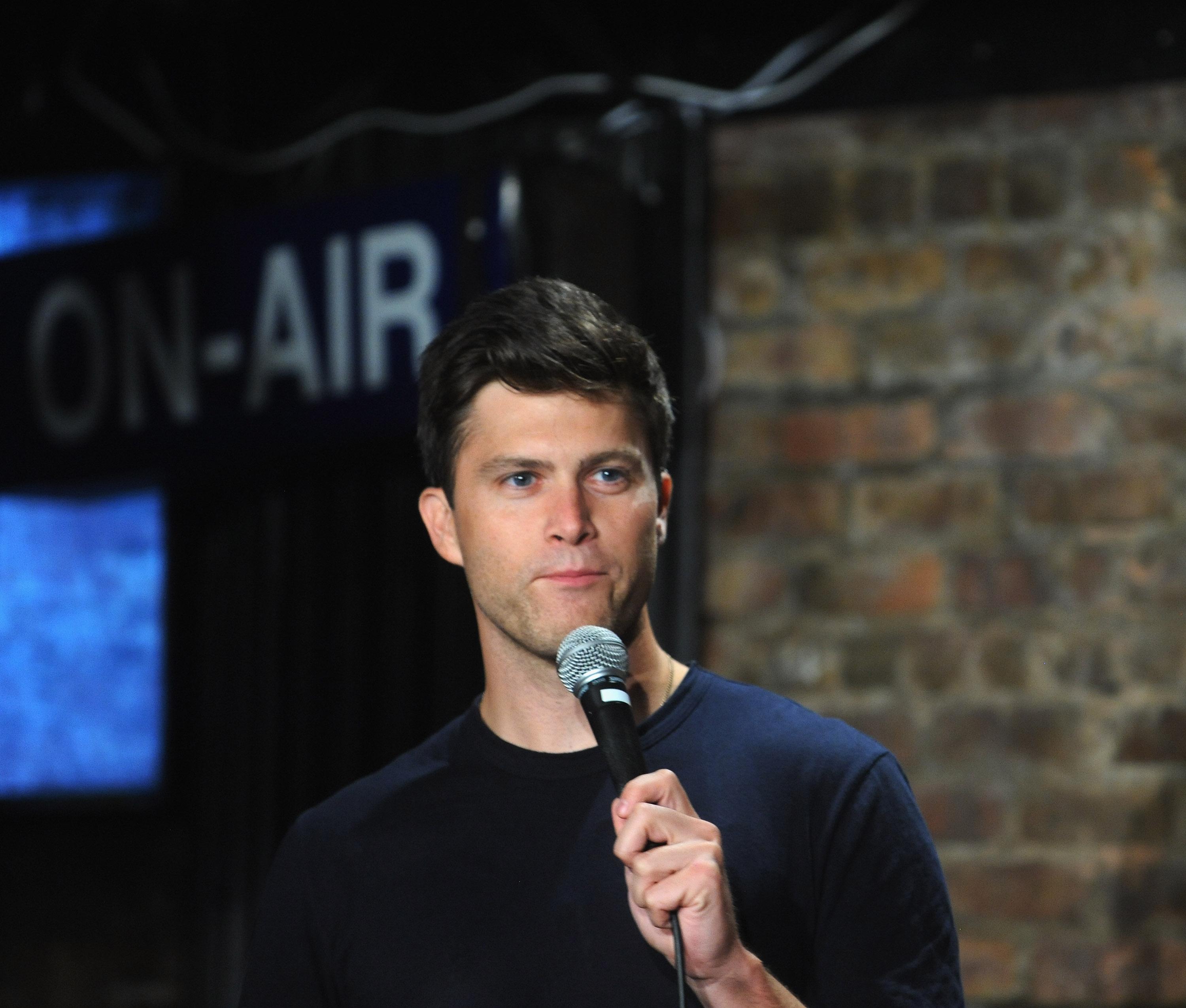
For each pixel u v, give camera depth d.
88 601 9.81
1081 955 7.95
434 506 4.35
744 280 8.79
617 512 3.95
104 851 9.54
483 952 3.89
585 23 9.19
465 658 8.97
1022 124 8.49
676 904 3.31
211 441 8.84
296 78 9.66
